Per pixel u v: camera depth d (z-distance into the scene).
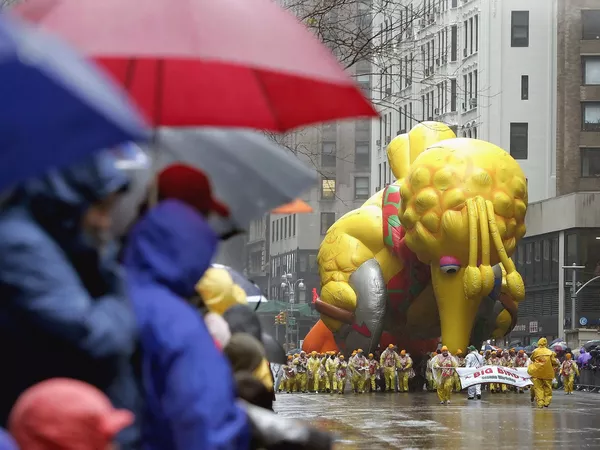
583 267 143.00
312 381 102.38
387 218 91.12
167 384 10.28
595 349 108.75
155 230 10.79
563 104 168.88
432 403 81.00
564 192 169.12
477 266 79.12
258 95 14.68
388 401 84.06
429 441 48.47
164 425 10.27
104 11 12.20
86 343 9.08
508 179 79.94
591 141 168.62
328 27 41.16
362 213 94.50
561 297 155.75
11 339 8.95
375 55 49.00
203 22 12.27
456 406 76.69
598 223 153.50
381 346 102.25
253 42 12.35
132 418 9.18
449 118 181.75
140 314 10.37
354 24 58.78
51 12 12.27
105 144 7.71
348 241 93.69
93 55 11.88
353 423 59.19
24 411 8.54
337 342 98.75
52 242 9.06
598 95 168.50
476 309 83.25
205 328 10.64
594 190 168.62
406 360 98.31
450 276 81.94
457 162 79.94
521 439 49.69
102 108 7.63
